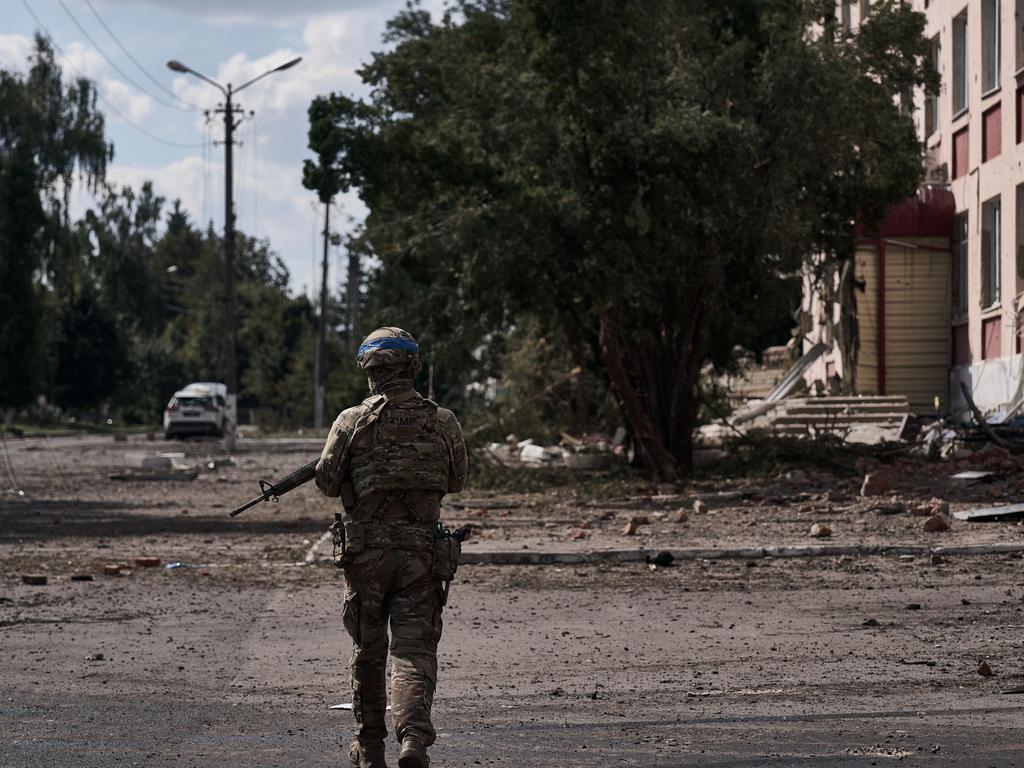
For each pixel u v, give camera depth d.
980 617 13.73
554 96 31.75
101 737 9.03
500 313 34.66
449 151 32.88
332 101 34.53
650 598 15.78
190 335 165.25
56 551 21.94
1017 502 24.23
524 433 51.91
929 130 43.75
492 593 16.47
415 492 7.45
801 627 13.41
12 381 91.06
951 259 41.88
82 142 90.31
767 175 32.25
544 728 9.18
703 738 8.80
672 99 31.73
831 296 46.66
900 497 26.06
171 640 13.23
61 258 91.44
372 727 7.61
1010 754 8.19
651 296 33.12
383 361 7.52
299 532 25.06
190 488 39.78
